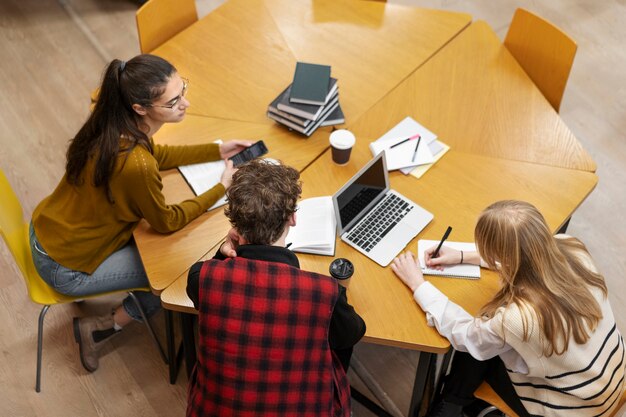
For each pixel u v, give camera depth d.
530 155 2.48
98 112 2.08
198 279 1.68
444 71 2.77
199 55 2.83
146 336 2.85
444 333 1.99
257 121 2.61
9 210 2.34
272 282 1.62
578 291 1.82
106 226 2.28
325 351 1.69
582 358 1.87
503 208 1.84
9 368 2.75
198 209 2.28
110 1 4.23
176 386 2.72
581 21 4.11
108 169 2.08
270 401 1.68
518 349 1.87
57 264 2.32
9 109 3.62
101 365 2.77
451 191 2.37
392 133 2.54
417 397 2.33
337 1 3.07
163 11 2.82
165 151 2.41
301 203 2.29
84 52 3.92
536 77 2.79
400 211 2.30
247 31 2.93
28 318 2.88
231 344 1.63
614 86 3.77
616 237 3.17
